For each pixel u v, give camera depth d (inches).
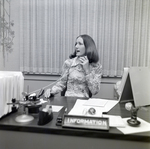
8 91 38.9
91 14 100.1
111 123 34.8
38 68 108.3
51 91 64.6
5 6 108.6
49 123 35.1
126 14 98.2
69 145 33.0
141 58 100.6
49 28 104.3
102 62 102.2
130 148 31.3
